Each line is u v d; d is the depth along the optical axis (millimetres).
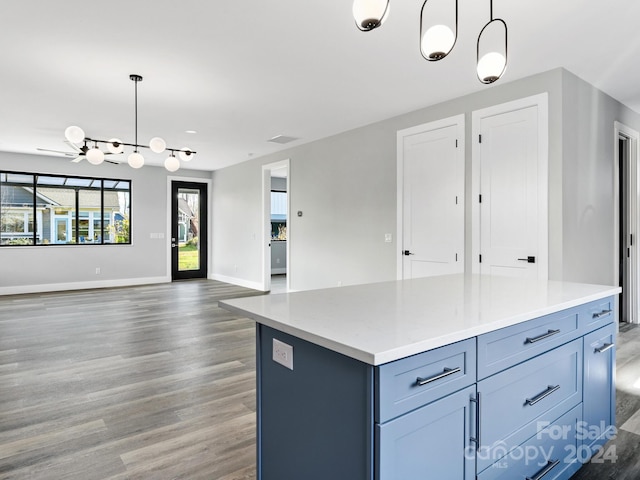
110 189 8039
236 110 4578
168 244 8680
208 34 2830
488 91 3902
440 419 1192
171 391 2842
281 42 2951
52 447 2117
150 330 4496
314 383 1285
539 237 3549
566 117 3471
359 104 4379
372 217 5168
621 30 2797
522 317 1458
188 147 6613
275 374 1476
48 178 7391
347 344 1094
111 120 4969
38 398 2721
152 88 3873
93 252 7789
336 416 1198
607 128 4113
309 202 6246
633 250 4766
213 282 8641
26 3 2430
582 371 1860
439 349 1187
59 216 7520
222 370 3256
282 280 9023
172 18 2617
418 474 1139
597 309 1990
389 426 1064
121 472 1904
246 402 2672
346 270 5578
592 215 3879
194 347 3865
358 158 5359
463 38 2898
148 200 8406
